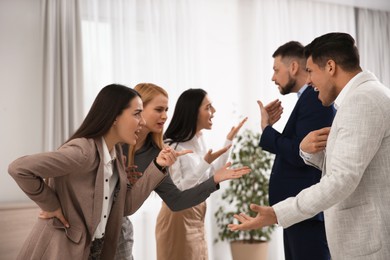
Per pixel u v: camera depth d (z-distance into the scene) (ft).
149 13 14.06
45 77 12.71
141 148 7.95
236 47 15.72
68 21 12.95
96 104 6.23
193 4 14.76
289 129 8.24
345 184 5.21
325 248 7.64
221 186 15.11
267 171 15.15
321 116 7.73
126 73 13.73
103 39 13.55
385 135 5.44
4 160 12.62
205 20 15.34
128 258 7.47
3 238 10.09
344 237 5.69
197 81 14.73
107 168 6.16
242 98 15.70
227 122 15.47
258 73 15.65
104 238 6.42
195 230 9.13
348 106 5.45
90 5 13.26
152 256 13.76
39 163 5.37
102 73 13.48
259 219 5.67
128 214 6.73
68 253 5.77
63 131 12.73
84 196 5.88
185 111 9.20
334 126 5.70
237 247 13.89
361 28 17.57
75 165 5.67
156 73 14.15
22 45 12.85
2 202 12.44
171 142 9.10
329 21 16.96
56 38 12.84
